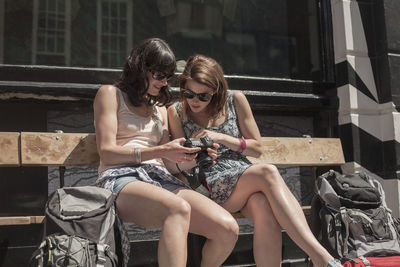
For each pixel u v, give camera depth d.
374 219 2.65
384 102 3.90
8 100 3.25
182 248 2.07
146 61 2.57
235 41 4.12
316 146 3.47
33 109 3.34
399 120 3.83
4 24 3.48
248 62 4.14
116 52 3.78
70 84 3.36
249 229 3.73
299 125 4.05
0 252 3.06
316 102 3.91
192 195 2.37
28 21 3.55
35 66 3.37
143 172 2.48
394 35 3.92
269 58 4.18
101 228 2.09
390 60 3.88
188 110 2.83
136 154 2.42
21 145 2.77
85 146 2.90
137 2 3.88
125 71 2.65
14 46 3.50
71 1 3.68
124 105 2.61
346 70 3.91
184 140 2.48
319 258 2.14
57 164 2.82
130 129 2.60
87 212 2.13
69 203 2.19
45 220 2.10
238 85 3.83
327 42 4.07
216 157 2.59
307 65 4.18
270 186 2.35
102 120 2.51
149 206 2.21
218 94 2.73
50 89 3.28
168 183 2.55
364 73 3.94
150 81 2.61
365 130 3.86
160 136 2.75
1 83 3.18
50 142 2.84
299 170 3.97
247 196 2.49
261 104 3.76
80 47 3.68
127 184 2.34
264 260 2.31
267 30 4.21
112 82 3.54
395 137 3.80
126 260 2.27
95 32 3.73
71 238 1.97
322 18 4.11
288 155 3.36
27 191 3.24
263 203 2.38
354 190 2.71
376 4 4.01
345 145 3.87
